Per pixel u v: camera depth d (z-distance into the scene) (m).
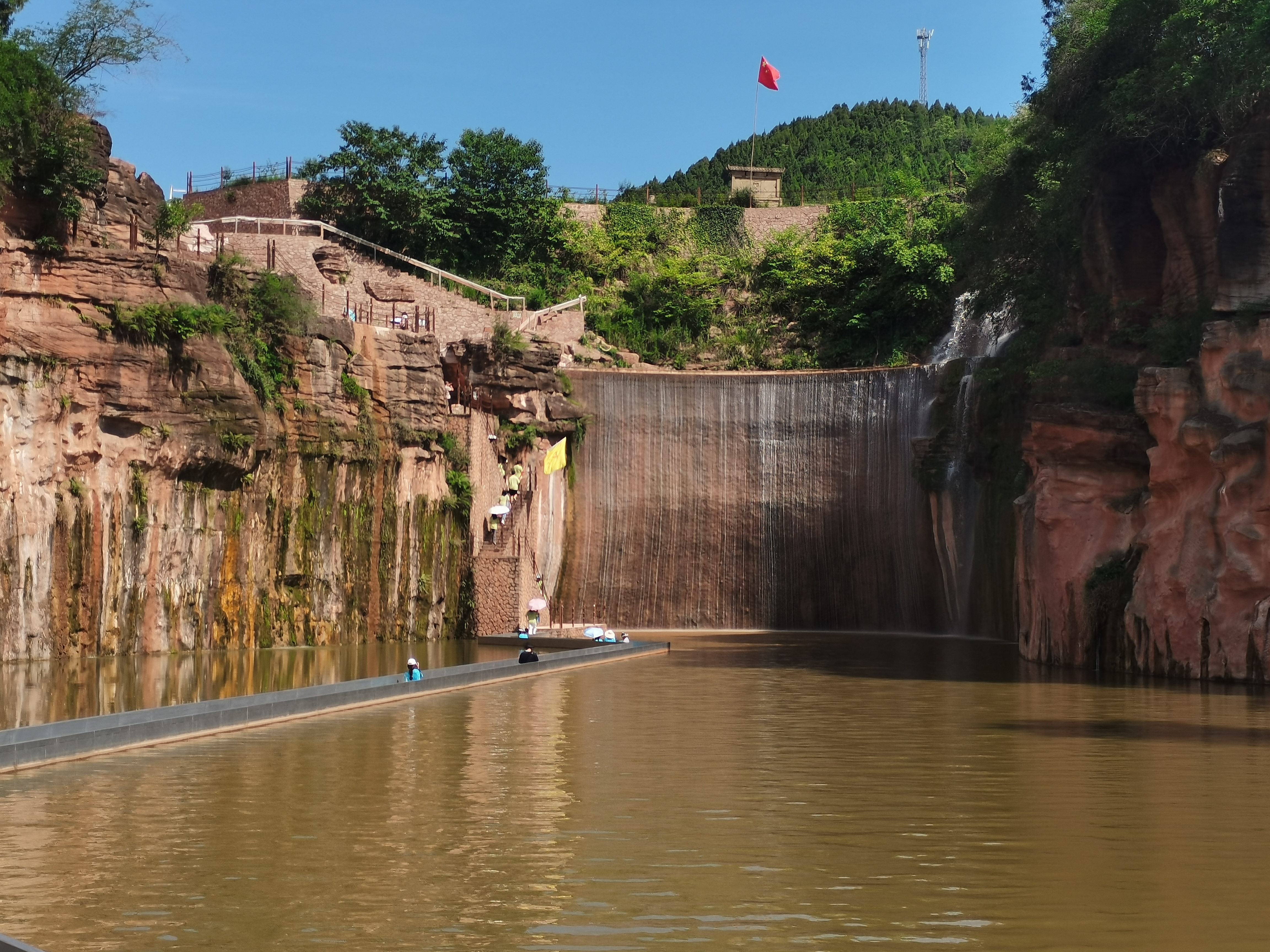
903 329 72.94
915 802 16.94
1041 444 38.12
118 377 39.16
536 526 57.28
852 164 112.62
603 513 60.16
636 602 59.94
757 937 11.05
